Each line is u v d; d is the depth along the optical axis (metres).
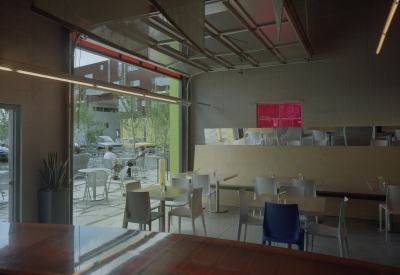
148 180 9.27
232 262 1.29
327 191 6.25
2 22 4.04
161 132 9.46
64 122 5.00
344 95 6.56
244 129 7.35
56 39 4.84
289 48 5.71
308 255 1.37
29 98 4.43
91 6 1.74
